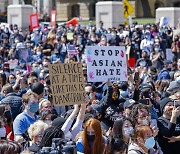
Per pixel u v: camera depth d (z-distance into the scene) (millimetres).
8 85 25625
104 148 16656
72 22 75812
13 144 12969
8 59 50875
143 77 35000
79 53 53781
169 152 20391
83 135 16500
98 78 22844
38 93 22391
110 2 79562
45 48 55562
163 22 69625
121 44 57750
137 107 19188
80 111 18469
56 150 13547
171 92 24953
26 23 84562
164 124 20359
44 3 121312
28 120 19312
